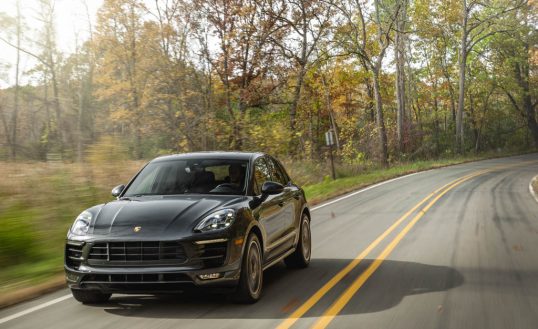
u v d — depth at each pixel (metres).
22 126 47.34
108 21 47.31
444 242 10.17
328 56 40.84
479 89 61.72
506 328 5.05
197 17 39.84
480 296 6.23
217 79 42.38
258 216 6.41
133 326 5.20
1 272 8.23
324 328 5.07
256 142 26.69
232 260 5.72
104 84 50.38
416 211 15.07
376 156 41.25
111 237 5.55
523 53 62.69
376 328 5.06
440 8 57.56
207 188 6.75
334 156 38.91
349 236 11.09
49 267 8.38
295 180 25.56
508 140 69.06
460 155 53.69
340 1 39.81
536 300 6.04
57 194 12.44
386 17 47.12
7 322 5.47
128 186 6.96
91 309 5.89
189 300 6.17
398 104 46.53
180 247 5.52
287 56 40.91
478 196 18.91
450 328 5.05
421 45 62.72
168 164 7.19
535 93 66.06
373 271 7.73
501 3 55.66
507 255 8.87
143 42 45.72
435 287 6.71
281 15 40.84
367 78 57.50
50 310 5.89
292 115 41.62
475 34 58.59
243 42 39.66
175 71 40.06
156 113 40.69
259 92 40.50
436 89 65.38
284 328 5.07
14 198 11.88
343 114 56.94
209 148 31.95
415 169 36.47
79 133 22.64
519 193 19.80
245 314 5.57
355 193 21.27
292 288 6.77
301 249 8.08
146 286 5.50
